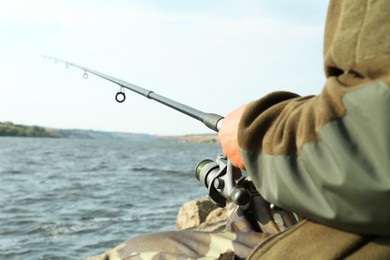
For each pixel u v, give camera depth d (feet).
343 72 3.91
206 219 20.71
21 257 30.04
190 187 70.23
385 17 3.67
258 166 4.35
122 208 49.49
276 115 4.34
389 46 3.61
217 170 6.40
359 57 3.70
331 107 3.76
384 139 3.42
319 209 3.84
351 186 3.56
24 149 226.17
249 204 6.55
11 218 43.29
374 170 3.49
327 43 4.20
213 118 7.02
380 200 3.49
